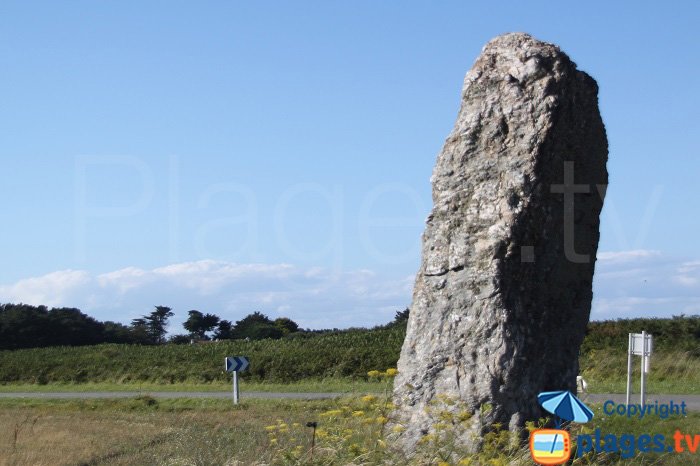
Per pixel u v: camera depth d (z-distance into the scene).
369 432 10.68
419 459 9.62
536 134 10.67
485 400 10.23
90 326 79.44
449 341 10.67
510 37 11.37
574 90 10.95
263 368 36.41
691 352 29.70
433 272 11.05
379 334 42.28
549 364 10.73
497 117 10.92
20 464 14.09
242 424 17.03
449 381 10.53
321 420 15.17
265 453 11.38
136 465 13.37
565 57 10.97
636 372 26.73
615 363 27.81
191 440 14.28
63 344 74.38
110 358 44.09
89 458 14.47
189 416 21.25
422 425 10.47
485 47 11.48
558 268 10.93
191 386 34.03
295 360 36.94
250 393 28.77
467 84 11.28
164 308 91.56
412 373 10.88
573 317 11.12
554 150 10.77
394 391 11.02
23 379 41.72
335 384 31.03
